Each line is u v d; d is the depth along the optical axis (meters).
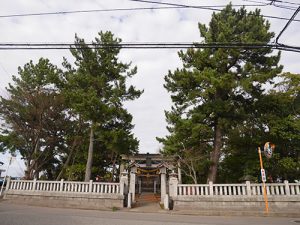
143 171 22.86
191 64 20.22
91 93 18.73
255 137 20.47
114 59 22.06
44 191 16.70
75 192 16.44
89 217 10.95
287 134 18.81
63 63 21.34
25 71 25.27
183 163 23.75
